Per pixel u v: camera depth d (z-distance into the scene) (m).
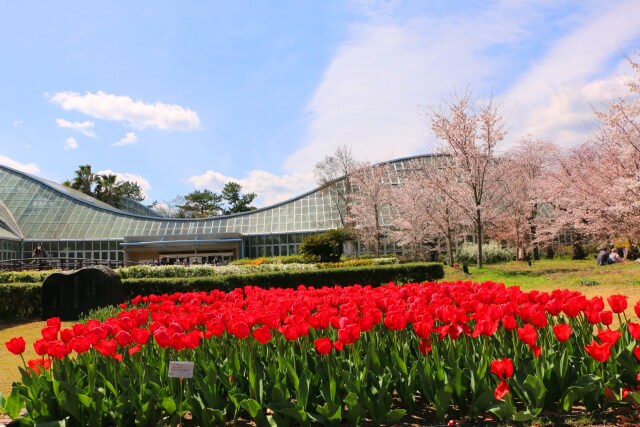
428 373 4.77
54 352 4.80
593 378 4.59
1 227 53.38
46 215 58.69
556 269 25.30
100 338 5.07
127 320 5.56
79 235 56.75
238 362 5.14
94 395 4.60
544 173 38.62
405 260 43.06
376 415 4.51
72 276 14.79
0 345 10.88
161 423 4.54
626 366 4.82
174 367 4.47
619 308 5.38
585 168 29.53
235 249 56.88
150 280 16.86
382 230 46.59
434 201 37.16
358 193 50.12
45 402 4.73
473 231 46.12
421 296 6.84
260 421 4.51
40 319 15.40
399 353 5.30
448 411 4.88
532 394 4.51
